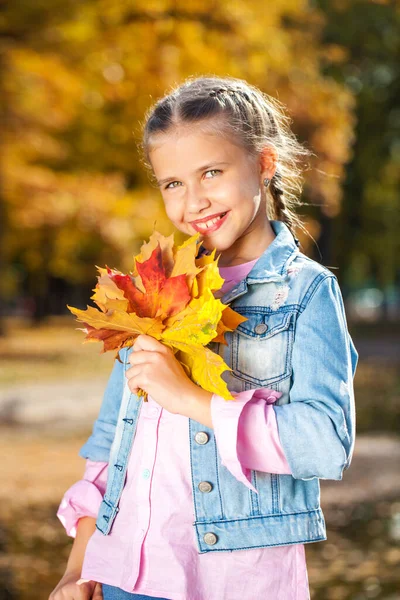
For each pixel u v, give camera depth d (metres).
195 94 2.39
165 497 2.33
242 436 2.18
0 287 27.34
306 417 2.17
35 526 7.44
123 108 19.84
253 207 2.40
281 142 2.58
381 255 40.44
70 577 2.53
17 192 23.02
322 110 20.50
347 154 21.55
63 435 12.22
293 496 2.31
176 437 2.36
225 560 2.28
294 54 20.20
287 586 2.28
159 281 2.21
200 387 2.24
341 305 2.36
